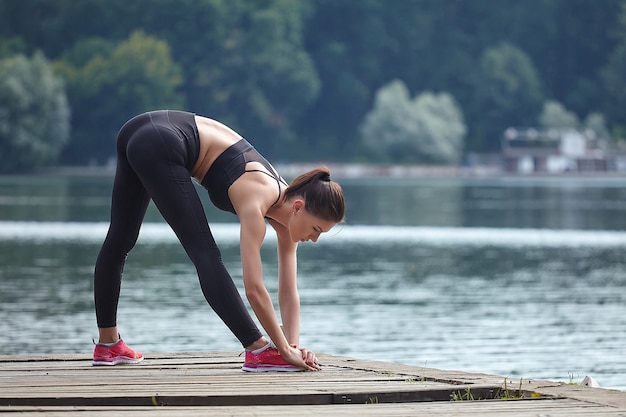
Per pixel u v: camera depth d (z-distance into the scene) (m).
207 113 128.62
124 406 5.73
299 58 130.00
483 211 51.78
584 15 148.75
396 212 50.91
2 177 110.88
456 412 5.53
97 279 7.27
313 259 26.73
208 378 6.64
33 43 130.00
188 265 23.84
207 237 6.88
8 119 109.00
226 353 8.02
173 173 6.81
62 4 130.12
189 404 5.89
